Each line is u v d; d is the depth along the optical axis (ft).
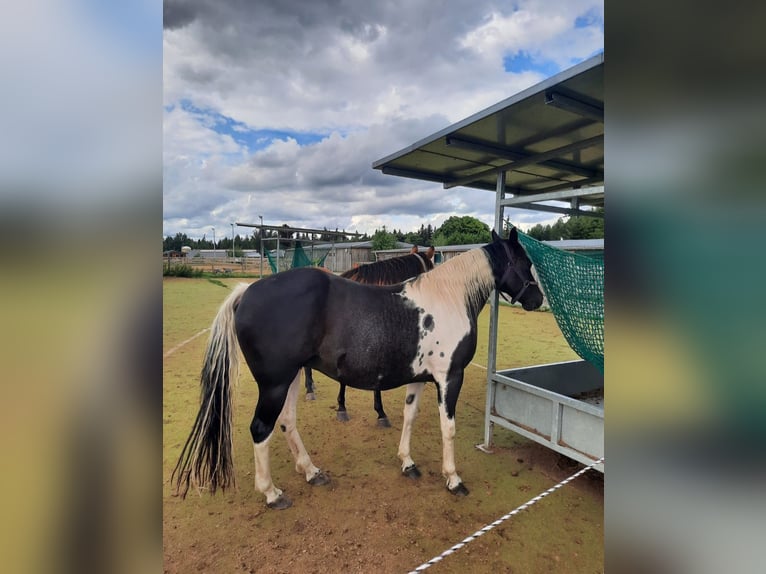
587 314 8.63
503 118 8.25
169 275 50.01
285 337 7.02
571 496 8.13
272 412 7.33
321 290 7.38
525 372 10.78
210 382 7.07
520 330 26.30
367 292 7.73
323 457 9.62
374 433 10.98
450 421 8.07
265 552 6.48
